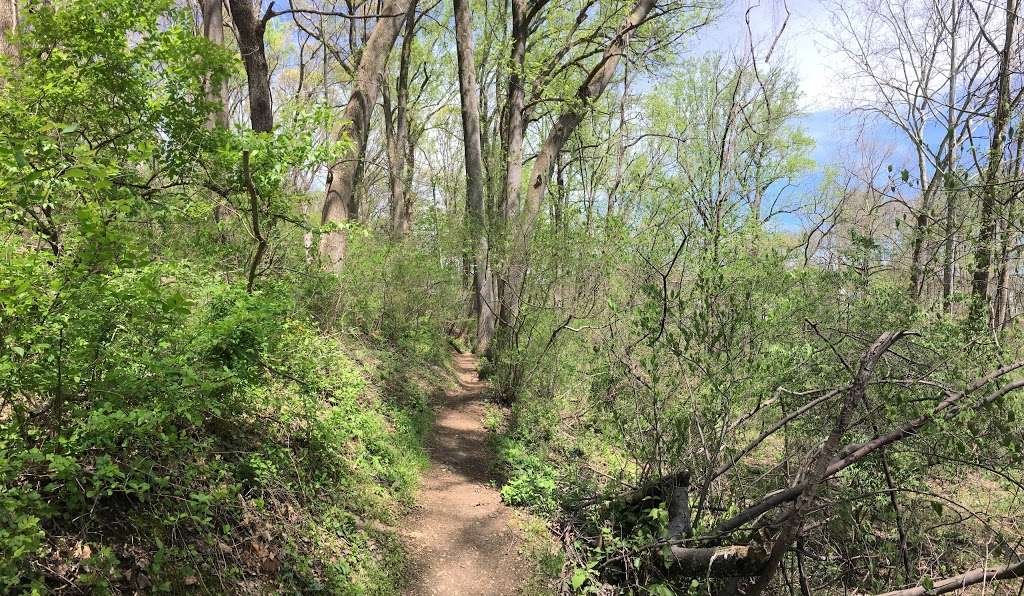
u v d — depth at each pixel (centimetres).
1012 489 551
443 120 2662
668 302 545
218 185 539
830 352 534
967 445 480
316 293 750
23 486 282
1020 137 589
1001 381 421
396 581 460
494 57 1609
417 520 580
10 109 380
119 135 451
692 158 1295
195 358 372
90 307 288
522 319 1083
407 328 1271
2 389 275
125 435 319
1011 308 667
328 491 499
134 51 457
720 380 483
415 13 1998
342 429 557
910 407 452
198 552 340
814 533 547
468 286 1677
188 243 545
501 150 1662
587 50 1703
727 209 740
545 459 778
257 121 1002
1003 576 371
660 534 484
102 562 269
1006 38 837
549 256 1021
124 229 424
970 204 567
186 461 374
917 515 539
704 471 540
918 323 525
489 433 905
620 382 596
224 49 492
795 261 629
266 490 431
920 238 572
